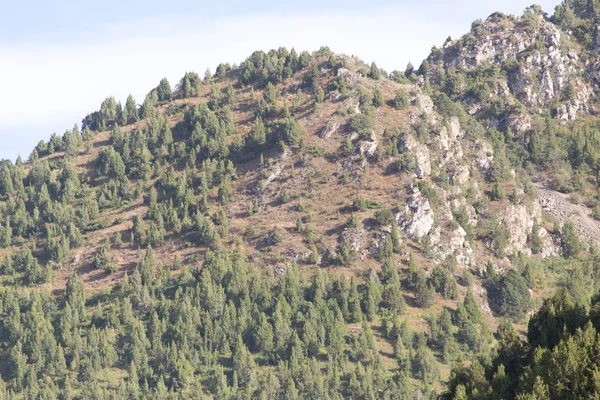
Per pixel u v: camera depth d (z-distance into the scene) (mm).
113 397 156250
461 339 166750
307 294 175875
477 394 110062
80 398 159500
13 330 175750
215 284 177875
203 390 157375
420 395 149125
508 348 121125
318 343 163250
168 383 160750
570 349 107875
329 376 154000
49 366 165750
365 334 163125
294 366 158125
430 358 157375
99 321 176500
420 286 177500
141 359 165500
